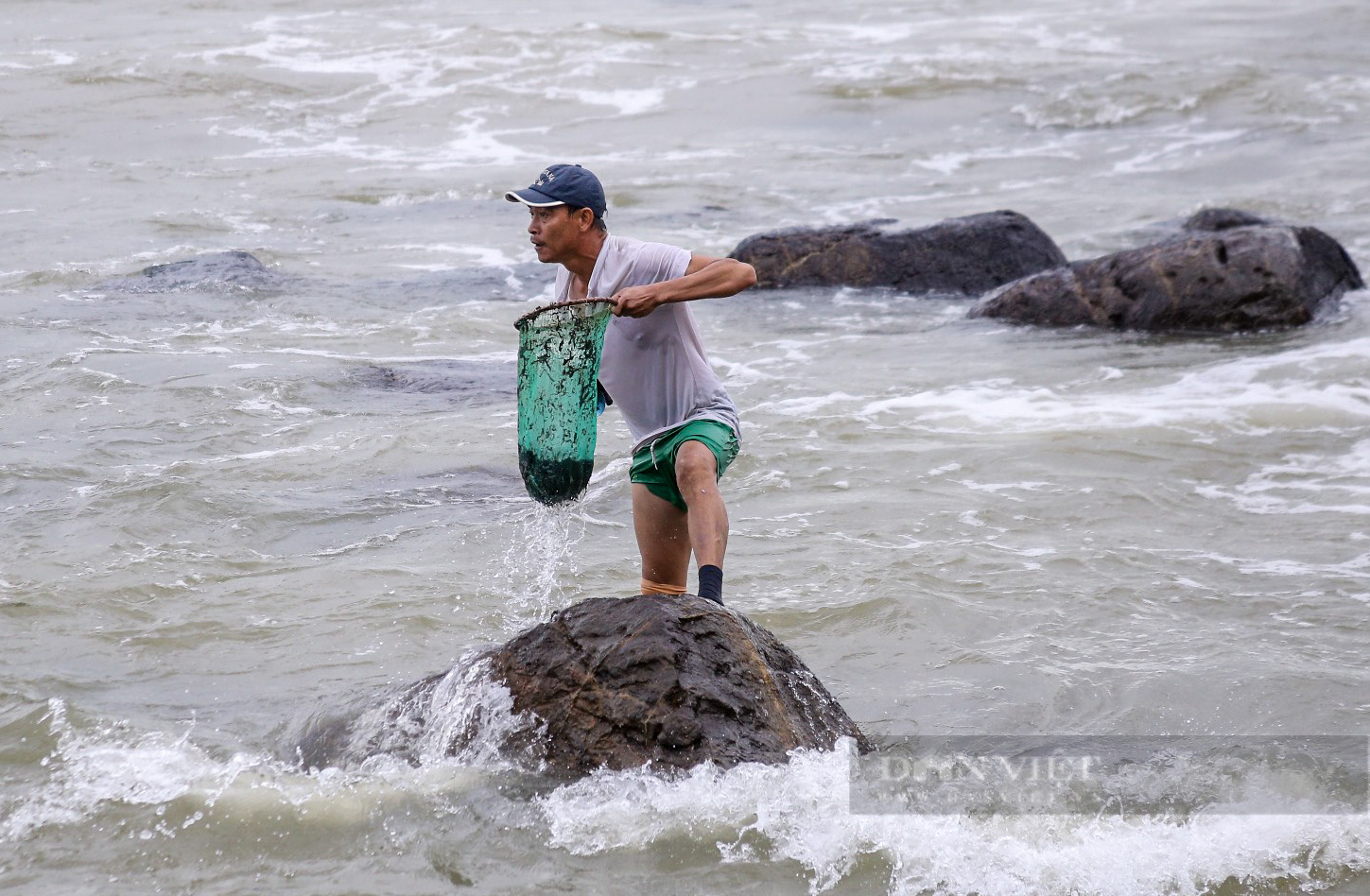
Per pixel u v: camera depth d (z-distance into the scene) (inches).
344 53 4111.7
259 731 738.8
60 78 3666.3
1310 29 4498.0
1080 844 611.2
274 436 1333.7
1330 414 1341.0
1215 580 953.5
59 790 668.7
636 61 4092.0
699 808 630.5
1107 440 1284.4
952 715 754.2
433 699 719.7
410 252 2345.0
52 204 2647.6
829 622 884.0
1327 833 619.8
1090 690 781.9
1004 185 2933.1
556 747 673.0
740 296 2130.9
